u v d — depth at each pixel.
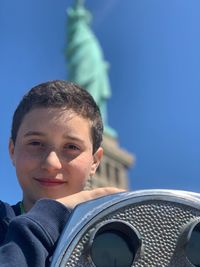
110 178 18.08
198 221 0.53
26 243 0.57
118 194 0.54
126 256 0.52
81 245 0.51
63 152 0.69
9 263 0.55
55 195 0.69
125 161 18.92
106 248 0.52
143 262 0.52
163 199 0.53
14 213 0.73
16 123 0.72
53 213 0.60
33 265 0.56
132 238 0.52
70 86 0.73
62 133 0.68
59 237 0.53
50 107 0.69
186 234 0.53
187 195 0.54
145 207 0.53
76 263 0.51
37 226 0.58
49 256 0.57
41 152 0.69
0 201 0.74
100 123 0.75
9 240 0.58
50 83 0.72
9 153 0.79
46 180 0.69
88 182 0.75
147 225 0.53
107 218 0.52
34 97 0.70
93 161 0.79
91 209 0.53
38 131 0.68
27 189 0.70
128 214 0.53
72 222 0.53
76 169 0.69
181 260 0.52
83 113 0.71
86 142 0.71
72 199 0.62
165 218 0.53
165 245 0.52
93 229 0.52
